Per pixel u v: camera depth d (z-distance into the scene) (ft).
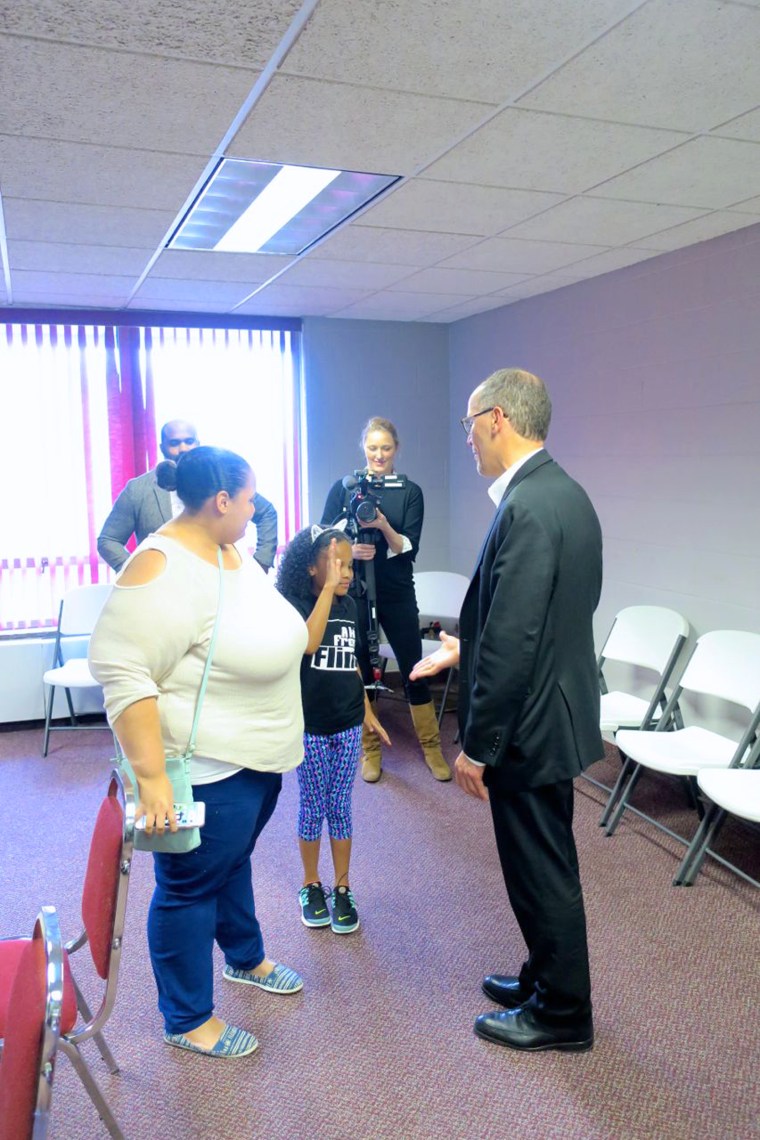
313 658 7.83
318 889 8.42
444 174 7.89
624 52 5.47
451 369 17.15
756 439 10.15
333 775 8.07
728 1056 6.40
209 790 5.96
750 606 10.44
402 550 11.66
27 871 9.41
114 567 12.12
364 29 5.10
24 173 7.62
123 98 6.05
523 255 11.20
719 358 10.56
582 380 13.15
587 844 10.04
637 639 11.74
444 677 17.07
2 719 14.55
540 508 5.69
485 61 5.56
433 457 17.31
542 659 5.78
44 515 14.73
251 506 5.99
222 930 7.15
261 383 15.96
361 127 6.69
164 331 15.11
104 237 9.88
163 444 11.80
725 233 10.22
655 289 11.48
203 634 5.74
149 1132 5.72
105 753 13.51
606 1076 6.20
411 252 10.92
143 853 9.89
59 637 14.21
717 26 5.15
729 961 7.65
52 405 14.56
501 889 9.04
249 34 5.13
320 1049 6.56
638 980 7.37
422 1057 6.45
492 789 6.12
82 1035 4.98
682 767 9.12
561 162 7.58
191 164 7.45
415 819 10.82
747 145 7.18
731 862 9.57
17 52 5.31
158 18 4.91
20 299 13.70
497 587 5.65
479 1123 5.78
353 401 16.49
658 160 7.54
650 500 11.95
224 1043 6.45
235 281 12.51
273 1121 5.82
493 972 7.56
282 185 8.17
